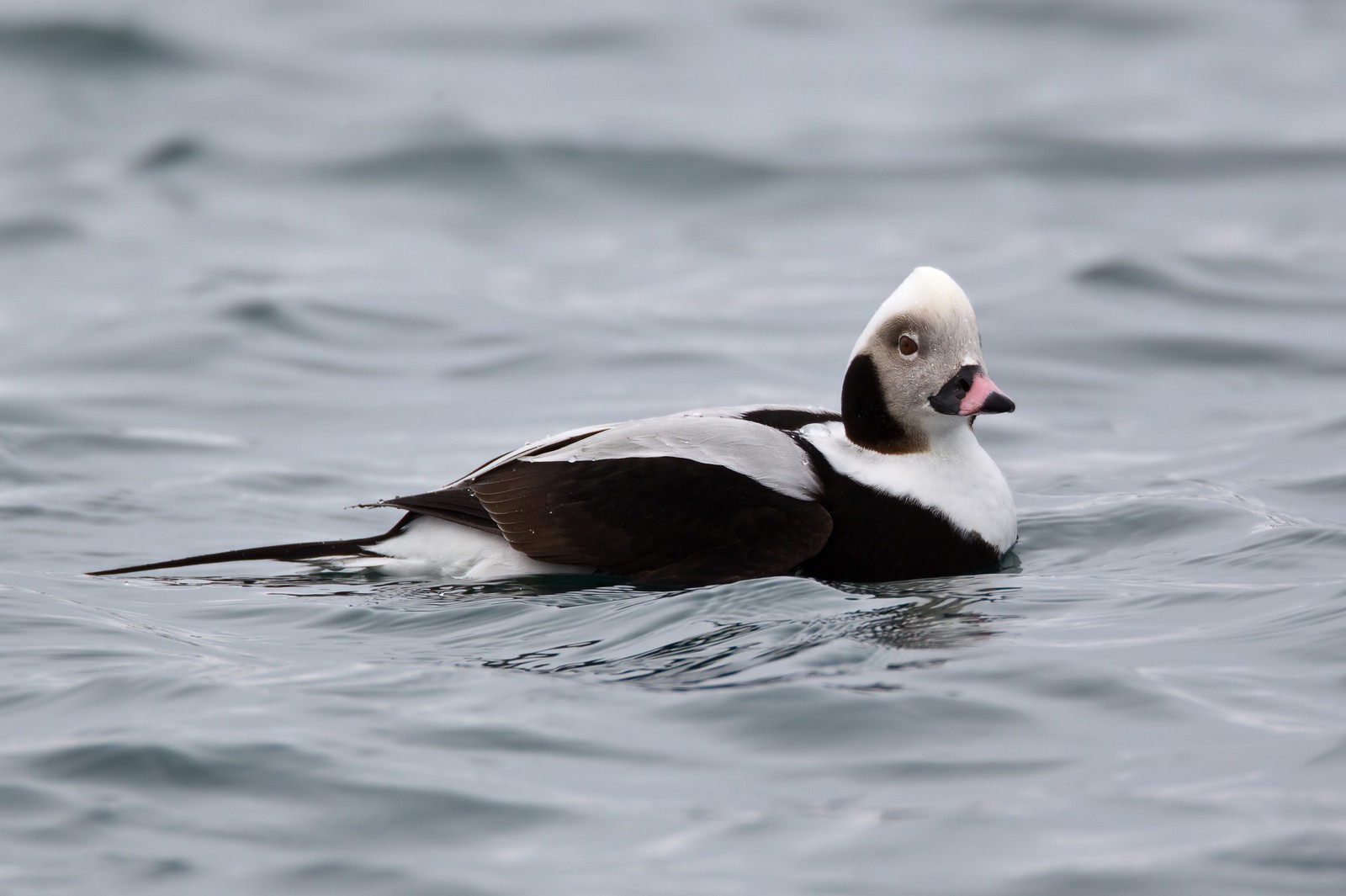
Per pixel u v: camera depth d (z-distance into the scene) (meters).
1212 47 31.05
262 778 6.82
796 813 6.52
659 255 20.66
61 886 6.05
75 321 17.36
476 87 27.84
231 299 17.94
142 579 10.08
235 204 22.28
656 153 24.30
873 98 27.88
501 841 6.35
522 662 8.27
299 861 6.22
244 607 9.41
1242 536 10.62
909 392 10.06
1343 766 6.71
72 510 11.87
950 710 7.44
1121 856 6.09
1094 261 19.14
